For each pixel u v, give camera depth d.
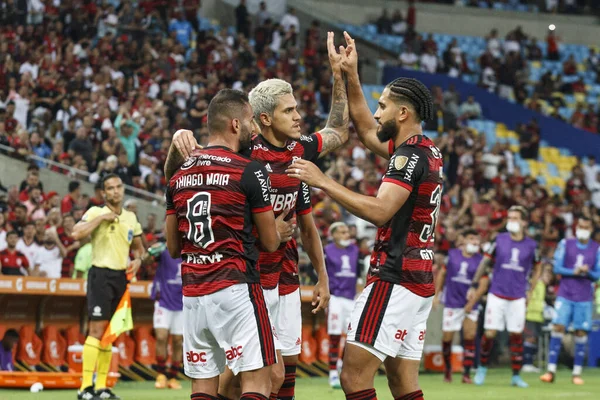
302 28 48.12
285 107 9.76
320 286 10.90
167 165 9.31
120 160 28.70
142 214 28.30
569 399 18.45
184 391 18.97
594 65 53.97
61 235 23.55
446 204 34.34
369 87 46.47
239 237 8.52
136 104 33.62
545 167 45.75
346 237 21.48
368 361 8.96
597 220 38.25
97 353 16.25
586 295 22.95
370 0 51.72
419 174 8.87
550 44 53.28
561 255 23.06
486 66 50.09
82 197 25.52
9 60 32.19
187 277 8.64
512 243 21.84
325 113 42.66
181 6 42.06
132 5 40.19
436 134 43.78
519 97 49.53
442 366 26.00
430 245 9.23
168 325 19.78
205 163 8.56
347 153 37.22
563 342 28.44
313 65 44.03
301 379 23.39
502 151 43.03
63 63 34.06
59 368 20.98
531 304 27.06
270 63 43.19
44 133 30.05
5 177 27.47
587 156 47.22
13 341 20.25
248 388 8.49
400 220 8.98
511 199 38.38
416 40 48.91
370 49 47.94
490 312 21.91
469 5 53.91
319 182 8.54
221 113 8.73
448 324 22.75
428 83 47.62
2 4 34.69
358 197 8.55
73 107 31.53
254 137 9.91
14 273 21.47
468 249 22.83
